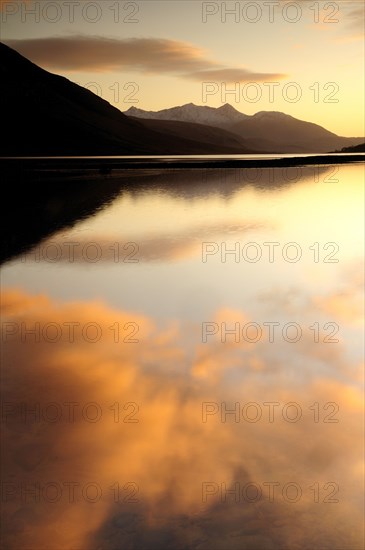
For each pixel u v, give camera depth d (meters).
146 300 8.83
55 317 7.91
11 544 3.22
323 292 9.20
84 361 6.16
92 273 10.70
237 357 6.29
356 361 6.11
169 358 6.25
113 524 3.37
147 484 3.78
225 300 8.77
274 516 3.42
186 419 4.73
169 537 3.24
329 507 3.49
